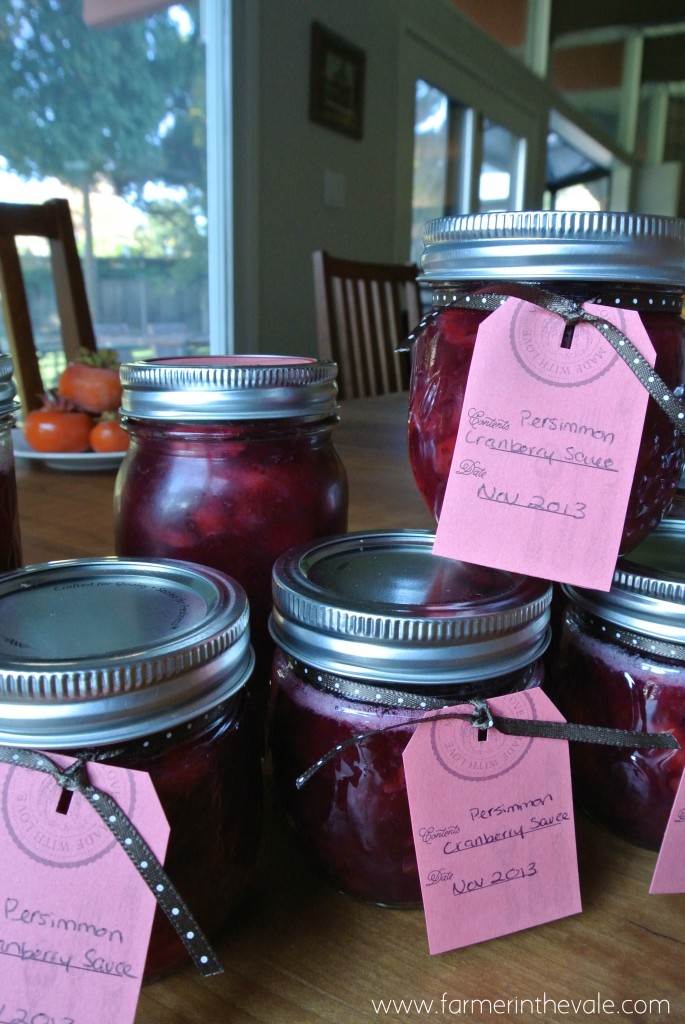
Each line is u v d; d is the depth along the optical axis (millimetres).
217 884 309
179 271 2396
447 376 363
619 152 5711
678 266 342
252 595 439
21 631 311
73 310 1459
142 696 277
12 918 275
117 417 1016
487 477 346
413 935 326
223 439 419
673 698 347
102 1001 274
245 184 2283
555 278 332
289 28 2330
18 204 1365
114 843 274
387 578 376
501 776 325
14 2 1896
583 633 389
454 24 3230
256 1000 292
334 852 335
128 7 2045
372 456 1014
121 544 469
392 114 2912
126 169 2238
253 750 339
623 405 331
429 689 323
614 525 336
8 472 444
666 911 339
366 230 2889
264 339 2482
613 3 4434
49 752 273
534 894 327
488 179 3842
